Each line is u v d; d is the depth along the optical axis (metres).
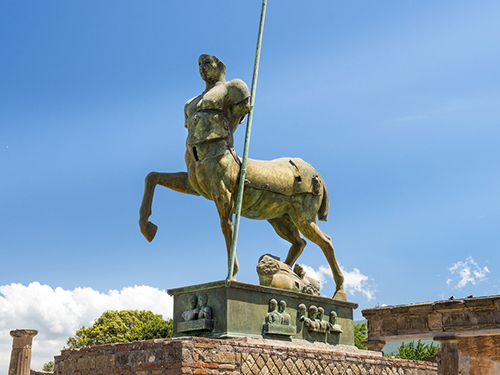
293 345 8.66
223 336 7.95
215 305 8.21
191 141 8.98
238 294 8.30
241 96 9.02
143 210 8.98
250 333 8.31
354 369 9.38
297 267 10.12
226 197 8.80
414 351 36.19
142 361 7.40
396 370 10.27
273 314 8.63
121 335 40.50
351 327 10.09
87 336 41.38
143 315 42.84
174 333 8.48
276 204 9.70
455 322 18.14
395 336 19.30
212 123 8.94
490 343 20.66
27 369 22.42
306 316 9.27
